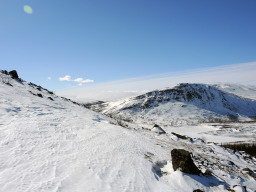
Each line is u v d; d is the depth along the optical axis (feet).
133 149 41.91
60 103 75.20
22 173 20.30
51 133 34.83
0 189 16.87
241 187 33.32
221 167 49.21
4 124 32.01
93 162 28.45
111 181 24.75
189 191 29.66
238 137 264.31
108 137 44.60
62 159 26.32
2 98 46.88
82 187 21.17
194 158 50.16
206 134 293.23
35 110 47.09
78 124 47.96
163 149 53.16
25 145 26.99
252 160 82.38
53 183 20.08
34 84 102.32
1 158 21.98
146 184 27.68
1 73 82.02
